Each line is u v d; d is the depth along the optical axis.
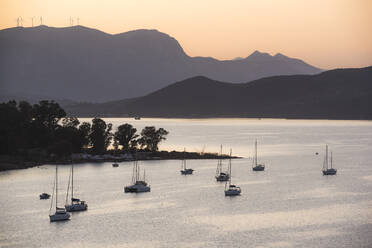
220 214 166.25
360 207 175.25
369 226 151.75
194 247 134.50
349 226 152.12
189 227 151.62
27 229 150.00
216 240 139.75
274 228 150.25
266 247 134.12
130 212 168.88
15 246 136.00
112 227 151.75
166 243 137.62
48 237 142.88
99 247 135.12
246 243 137.12
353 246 134.50
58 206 176.38
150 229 149.75
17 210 170.88
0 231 147.88
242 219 160.00
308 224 154.00
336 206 177.12
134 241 139.38
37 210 170.88
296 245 135.38
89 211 170.50
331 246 134.62
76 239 141.25
